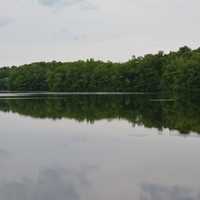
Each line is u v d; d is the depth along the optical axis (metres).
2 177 16.61
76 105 56.53
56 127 32.00
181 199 13.69
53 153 21.48
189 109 46.88
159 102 61.53
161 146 22.84
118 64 128.00
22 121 36.81
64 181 15.99
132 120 35.84
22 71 144.75
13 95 98.31
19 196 14.16
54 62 157.88
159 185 15.33
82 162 19.23
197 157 19.97
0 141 25.59
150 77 113.94
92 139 25.80
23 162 19.31
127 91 118.44
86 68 130.12
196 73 97.69
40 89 140.12
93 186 15.32
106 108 50.22
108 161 19.41
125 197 14.01
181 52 121.00
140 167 18.14
